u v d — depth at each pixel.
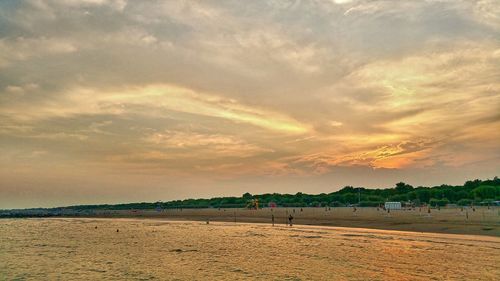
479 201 172.88
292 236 66.94
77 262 46.16
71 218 184.38
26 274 39.38
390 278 31.20
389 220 89.38
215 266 40.03
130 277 36.12
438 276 31.12
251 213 156.62
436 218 88.69
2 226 122.69
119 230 95.50
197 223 115.00
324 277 32.69
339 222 92.44
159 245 60.78
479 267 33.88
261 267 38.34
